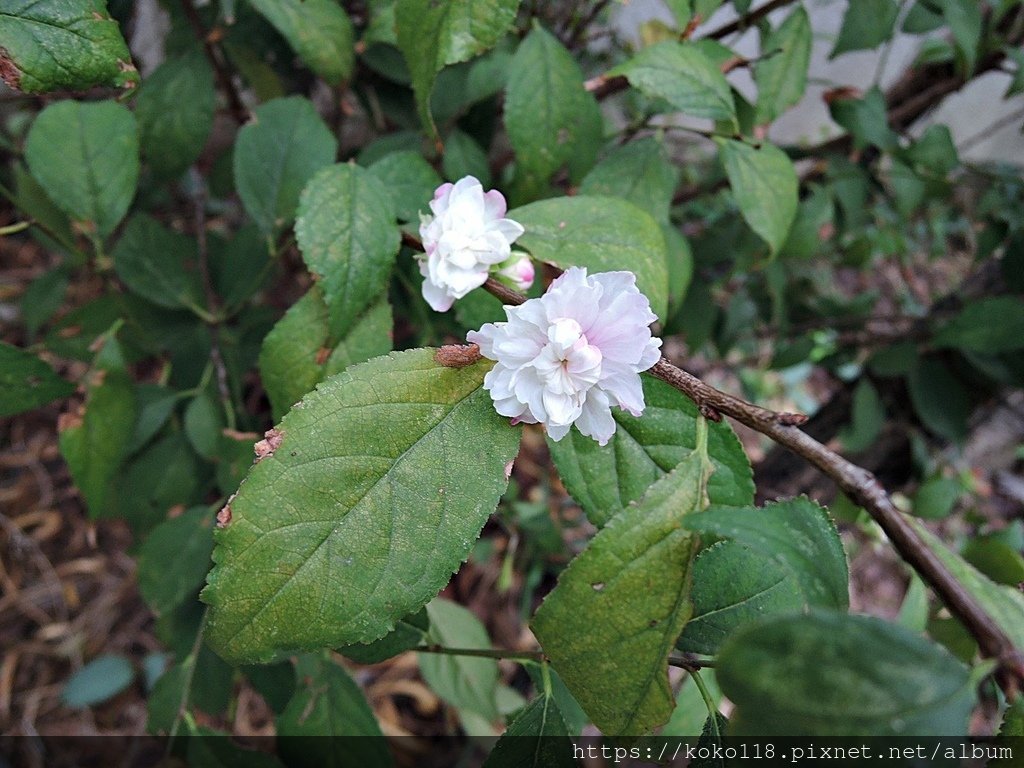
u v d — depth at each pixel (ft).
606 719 0.31
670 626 0.30
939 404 0.79
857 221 0.74
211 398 0.63
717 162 0.77
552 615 0.31
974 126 1.13
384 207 0.41
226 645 0.30
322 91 0.81
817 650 0.22
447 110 0.61
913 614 0.51
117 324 0.54
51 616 0.89
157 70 0.59
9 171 0.80
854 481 0.28
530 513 0.79
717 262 0.78
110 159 0.52
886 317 0.85
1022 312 0.69
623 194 0.51
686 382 0.32
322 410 0.32
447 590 0.96
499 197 0.38
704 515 0.27
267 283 0.75
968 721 0.23
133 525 0.66
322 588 0.31
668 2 0.48
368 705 0.50
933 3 0.61
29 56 0.30
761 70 0.53
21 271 1.01
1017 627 0.30
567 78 0.49
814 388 1.27
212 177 0.71
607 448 0.37
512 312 0.31
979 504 1.06
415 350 0.33
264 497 0.31
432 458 0.32
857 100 0.64
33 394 0.47
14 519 0.93
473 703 0.64
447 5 0.37
